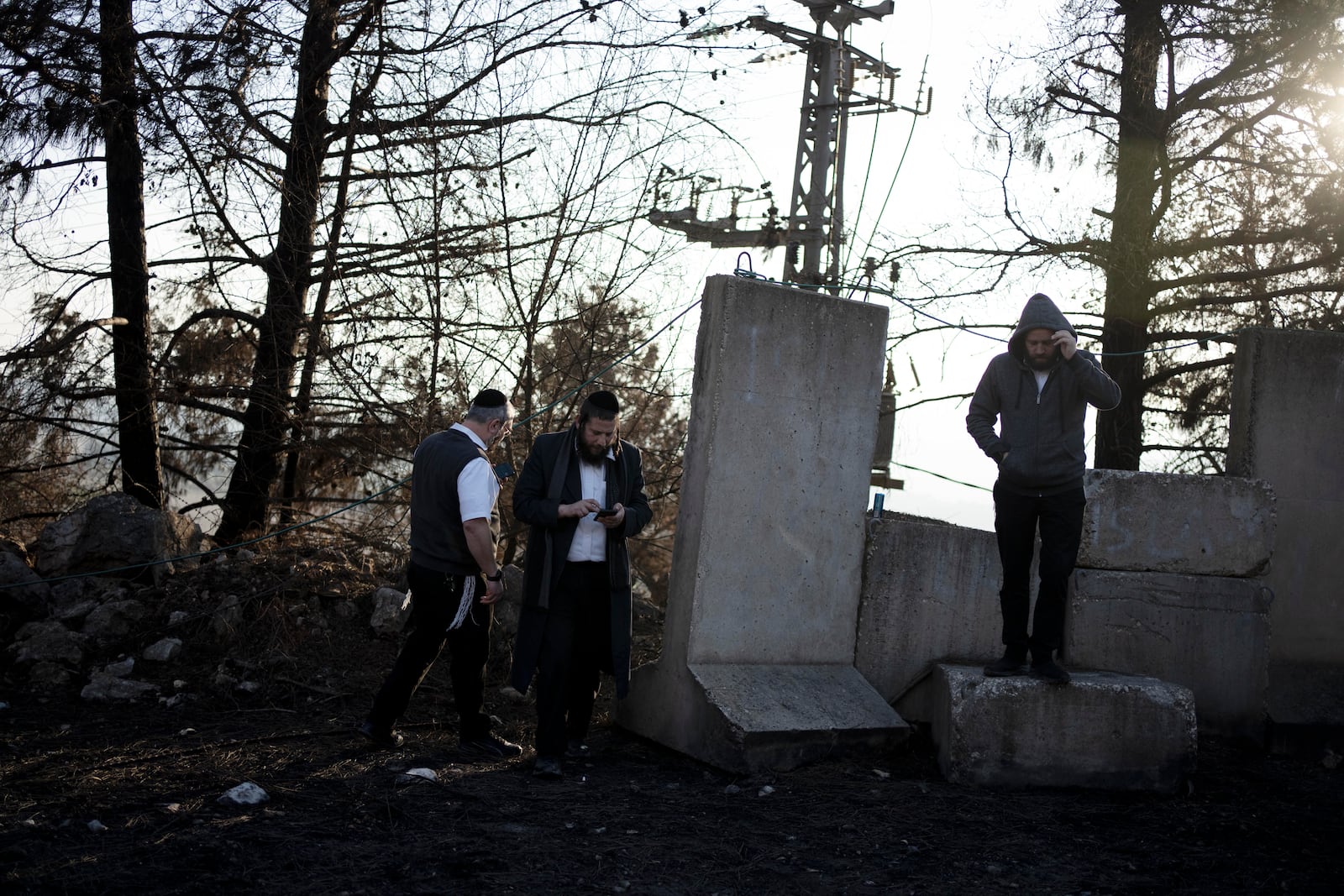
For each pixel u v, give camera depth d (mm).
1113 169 11117
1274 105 10539
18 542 8008
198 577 7258
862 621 6145
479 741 5535
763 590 5883
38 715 5836
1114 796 5406
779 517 5918
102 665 6484
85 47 8719
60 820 4230
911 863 4297
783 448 5918
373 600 7352
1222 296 10727
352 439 9977
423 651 5375
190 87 9109
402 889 3752
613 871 4059
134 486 9625
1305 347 6676
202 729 5727
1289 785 5699
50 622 6703
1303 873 4348
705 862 4211
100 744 5363
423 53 9602
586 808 4781
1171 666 6367
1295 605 6629
